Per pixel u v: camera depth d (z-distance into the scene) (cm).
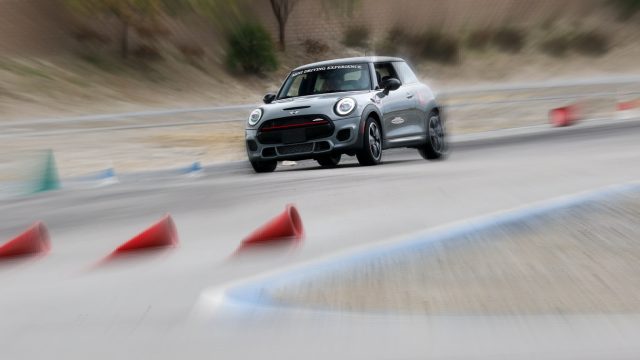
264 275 1567
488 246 1741
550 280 1441
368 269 1575
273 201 2664
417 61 18088
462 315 1245
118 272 1686
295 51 17400
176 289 1495
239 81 15212
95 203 2970
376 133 3747
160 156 5431
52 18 13925
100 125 8669
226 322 1254
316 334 1170
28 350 1163
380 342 1125
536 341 1108
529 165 3322
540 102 8875
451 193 2598
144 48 14325
